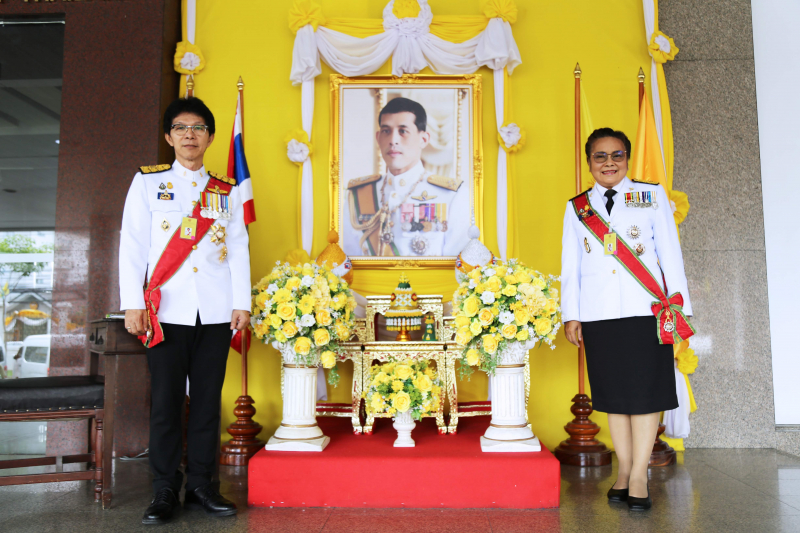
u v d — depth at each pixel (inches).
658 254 103.5
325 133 157.9
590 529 89.4
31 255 150.8
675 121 157.5
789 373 151.7
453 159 155.3
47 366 146.5
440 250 153.4
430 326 135.0
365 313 145.0
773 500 104.3
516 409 111.0
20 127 154.6
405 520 94.3
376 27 156.8
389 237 154.0
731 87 158.2
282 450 108.5
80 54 153.7
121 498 107.4
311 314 113.5
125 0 154.9
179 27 163.2
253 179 156.6
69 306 146.6
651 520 93.6
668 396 99.3
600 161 104.8
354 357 127.3
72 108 152.3
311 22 153.3
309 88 155.5
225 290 102.8
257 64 159.5
